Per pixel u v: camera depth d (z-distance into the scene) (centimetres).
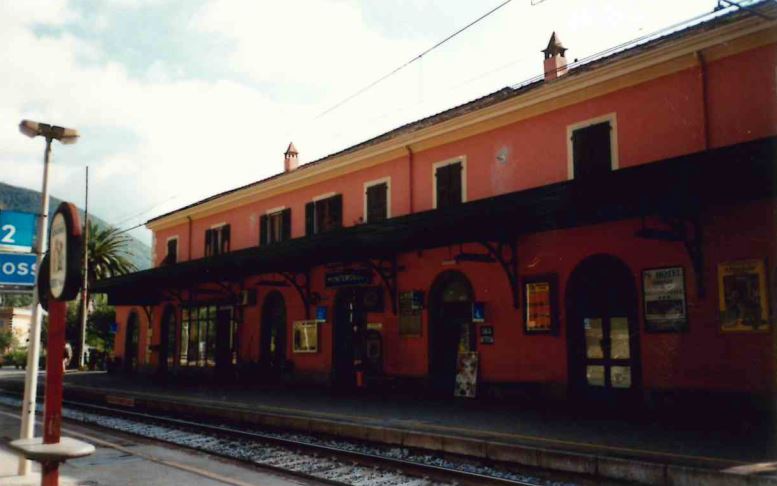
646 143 1182
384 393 1591
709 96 1104
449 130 1541
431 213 1267
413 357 1573
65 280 327
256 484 712
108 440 1051
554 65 1488
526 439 858
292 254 1645
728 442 816
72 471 746
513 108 1398
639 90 1202
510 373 1347
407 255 1623
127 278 2419
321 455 927
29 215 668
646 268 1143
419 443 933
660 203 995
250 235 2275
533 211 1109
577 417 1081
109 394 1802
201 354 2433
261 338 2111
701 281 1059
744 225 1017
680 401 1072
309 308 1922
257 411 1281
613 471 713
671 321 1098
